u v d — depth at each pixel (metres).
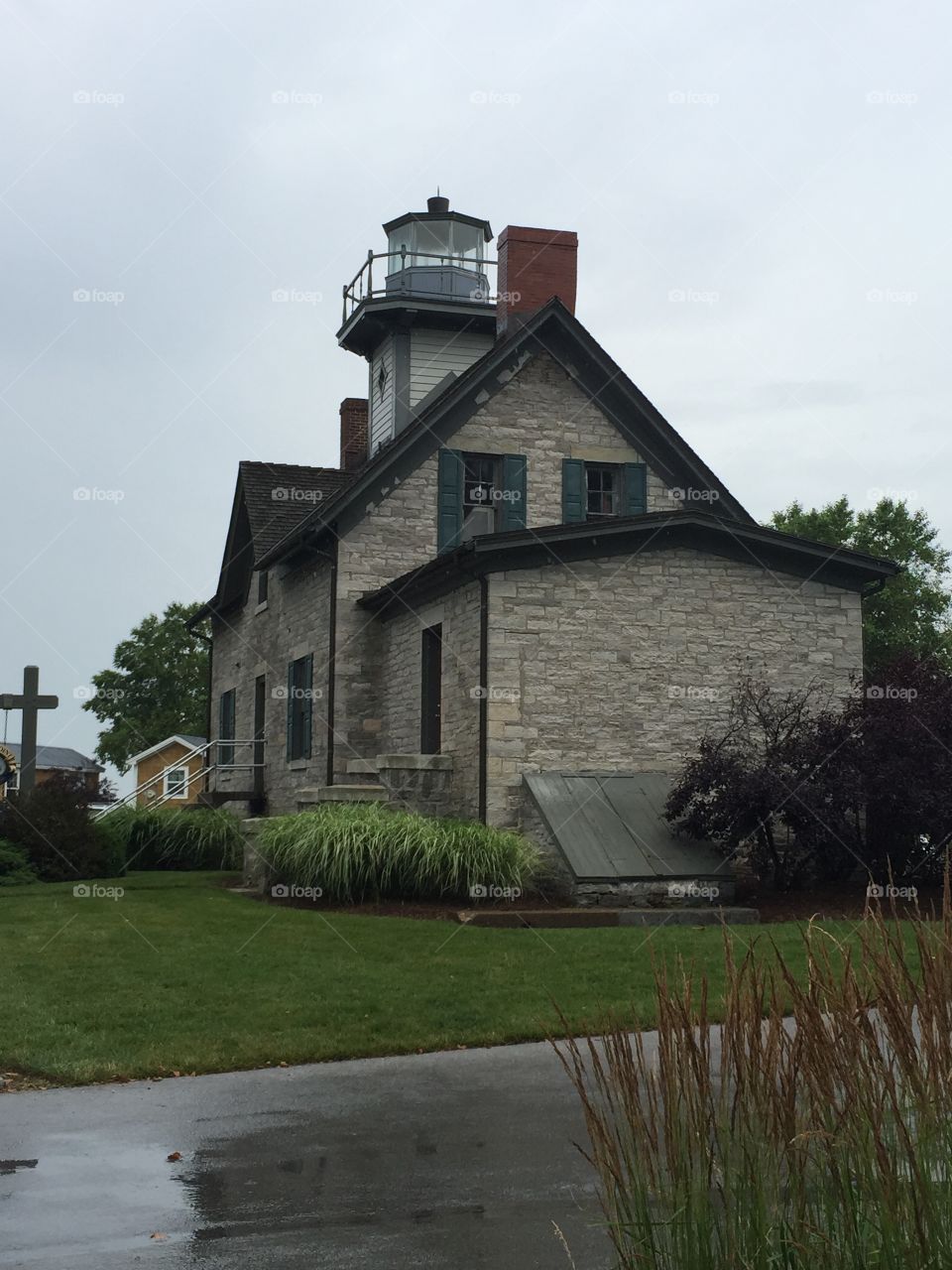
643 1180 3.26
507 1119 6.91
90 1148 6.38
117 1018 9.37
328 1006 9.77
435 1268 4.73
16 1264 4.79
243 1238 5.06
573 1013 9.52
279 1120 6.91
